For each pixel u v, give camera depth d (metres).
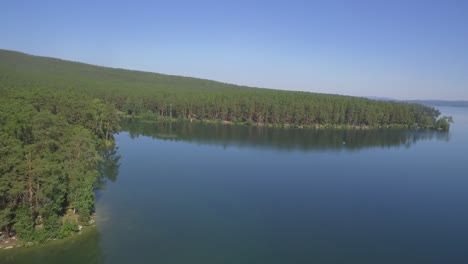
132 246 50.06
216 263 47.03
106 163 95.25
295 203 71.19
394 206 72.12
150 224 57.38
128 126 164.88
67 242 49.59
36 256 45.78
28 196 49.41
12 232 49.53
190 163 100.38
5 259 44.53
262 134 160.62
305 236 56.31
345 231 58.94
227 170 94.38
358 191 81.25
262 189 79.31
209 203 68.56
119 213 61.03
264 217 63.16
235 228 57.91
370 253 51.88
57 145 60.12
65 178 54.25
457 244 55.78
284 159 111.56
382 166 107.50
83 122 102.50
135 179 81.81
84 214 54.50
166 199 69.44
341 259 49.78
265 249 51.41
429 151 135.88
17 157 48.31
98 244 49.91
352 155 122.50
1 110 60.62
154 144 125.69
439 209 71.19
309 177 91.44
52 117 65.00
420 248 54.06
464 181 92.56
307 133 169.88
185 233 55.00
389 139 163.50
